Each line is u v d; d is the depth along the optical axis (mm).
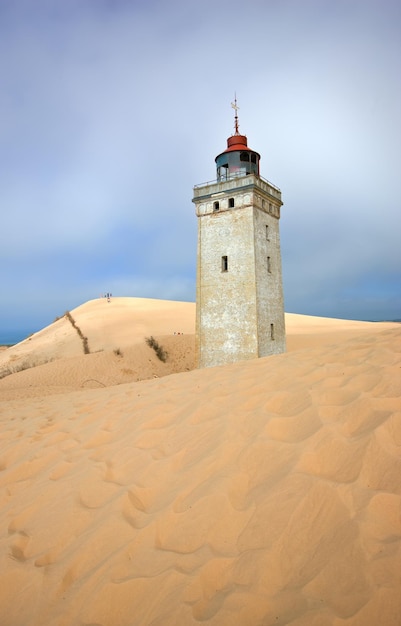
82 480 3684
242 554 2301
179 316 49250
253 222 21203
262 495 2678
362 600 1809
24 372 25266
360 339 5586
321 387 3832
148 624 2072
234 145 24703
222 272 21922
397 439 2711
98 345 36062
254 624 1893
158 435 4152
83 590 2410
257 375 4953
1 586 2621
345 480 2525
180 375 7086
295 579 2059
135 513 3004
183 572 2299
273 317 22562
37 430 5750
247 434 3484
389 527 2129
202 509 2760
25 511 3449
